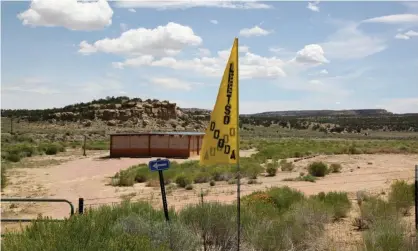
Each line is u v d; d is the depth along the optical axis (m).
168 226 9.06
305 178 28.16
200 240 9.95
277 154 49.94
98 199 22.78
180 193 23.86
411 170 34.00
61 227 8.18
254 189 24.53
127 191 26.09
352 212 15.80
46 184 30.55
